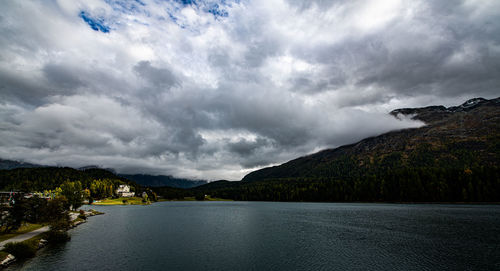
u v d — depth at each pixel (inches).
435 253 2033.7
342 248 2251.5
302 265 1768.0
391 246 2299.5
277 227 3631.9
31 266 1711.4
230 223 4156.0
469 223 3580.2
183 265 1766.7
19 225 2748.5
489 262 1787.6
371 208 6899.6
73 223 3587.6
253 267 1723.7
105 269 1665.8
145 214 5885.8
